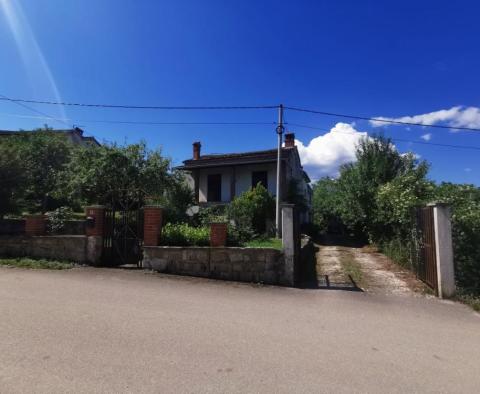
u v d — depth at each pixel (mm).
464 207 8305
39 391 2930
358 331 4859
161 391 3014
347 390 3186
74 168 16219
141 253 8961
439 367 3768
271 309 5805
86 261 9102
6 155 11992
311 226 26484
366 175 18797
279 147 15039
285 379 3340
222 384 3186
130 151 16141
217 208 18250
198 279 7930
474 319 5652
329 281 8516
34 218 9828
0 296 5801
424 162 17891
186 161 22016
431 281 7527
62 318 4797
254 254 7957
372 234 16859
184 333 4441
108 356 3664
